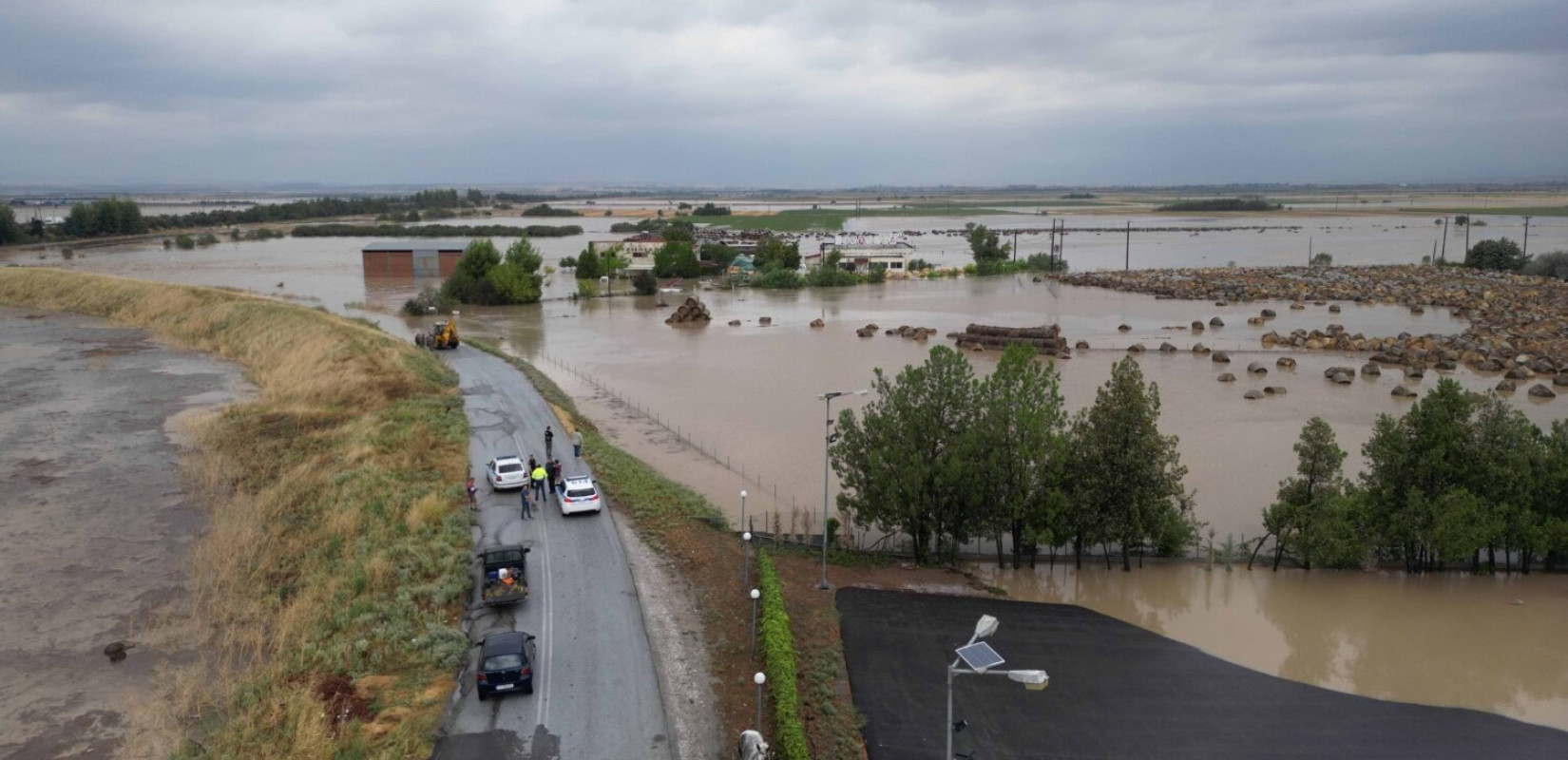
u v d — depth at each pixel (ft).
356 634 123.13
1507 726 116.88
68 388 281.54
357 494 171.53
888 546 172.45
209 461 201.05
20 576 148.25
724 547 159.84
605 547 153.28
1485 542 152.56
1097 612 146.92
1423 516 155.02
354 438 208.85
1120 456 158.81
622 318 488.44
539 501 175.01
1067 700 118.32
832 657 124.36
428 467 191.83
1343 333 397.60
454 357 336.90
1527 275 640.17
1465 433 159.63
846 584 151.64
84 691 115.24
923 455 164.25
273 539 158.30
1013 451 161.07
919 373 167.43
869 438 168.76
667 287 641.40
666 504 177.47
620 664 117.50
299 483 181.98
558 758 98.43
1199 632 142.72
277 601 135.13
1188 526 166.09
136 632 129.80
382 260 653.30
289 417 233.55
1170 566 164.86
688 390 302.86
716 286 645.92
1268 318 467.93
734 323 461.78
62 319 417.90
